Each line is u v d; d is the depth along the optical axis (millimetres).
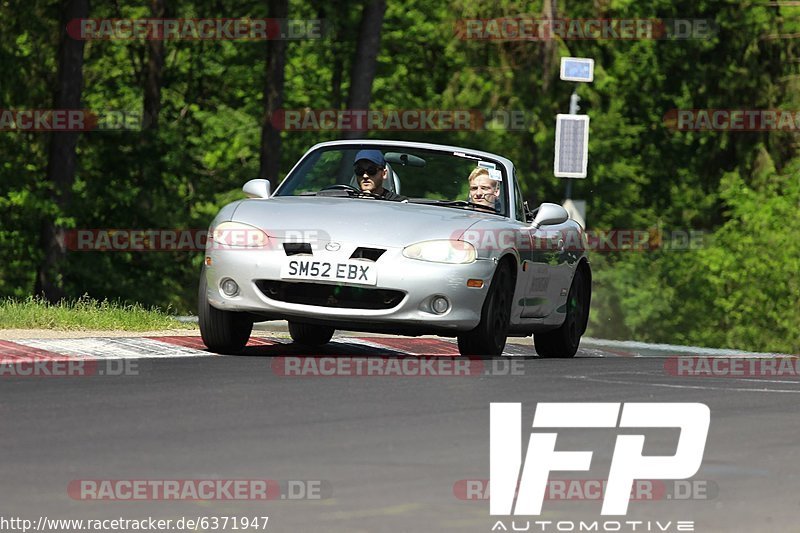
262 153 126000
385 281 35250
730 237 149625
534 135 146375
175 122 150750
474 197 40031
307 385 29078
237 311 36219
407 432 23188
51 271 118125
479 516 17109
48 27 123250
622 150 154250
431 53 162125
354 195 39469
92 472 19125
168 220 128250
